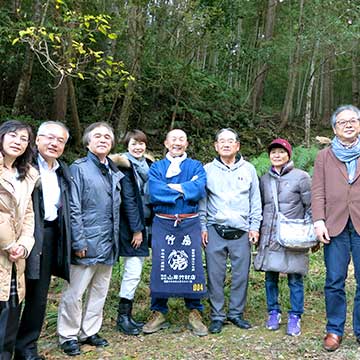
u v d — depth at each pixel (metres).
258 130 14.26
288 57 15.75
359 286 3.52
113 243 3.59
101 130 3.55
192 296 3.85
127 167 3.87
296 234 3.72
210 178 4.02
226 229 3.96
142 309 4.43
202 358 3.43
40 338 3.83
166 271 3.86
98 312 3.68
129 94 10.00
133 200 3.89
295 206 3.88
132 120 11.86
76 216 3.38
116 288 4.80
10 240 2.83
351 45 12.66
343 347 3.55
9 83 10.40
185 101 12.83
